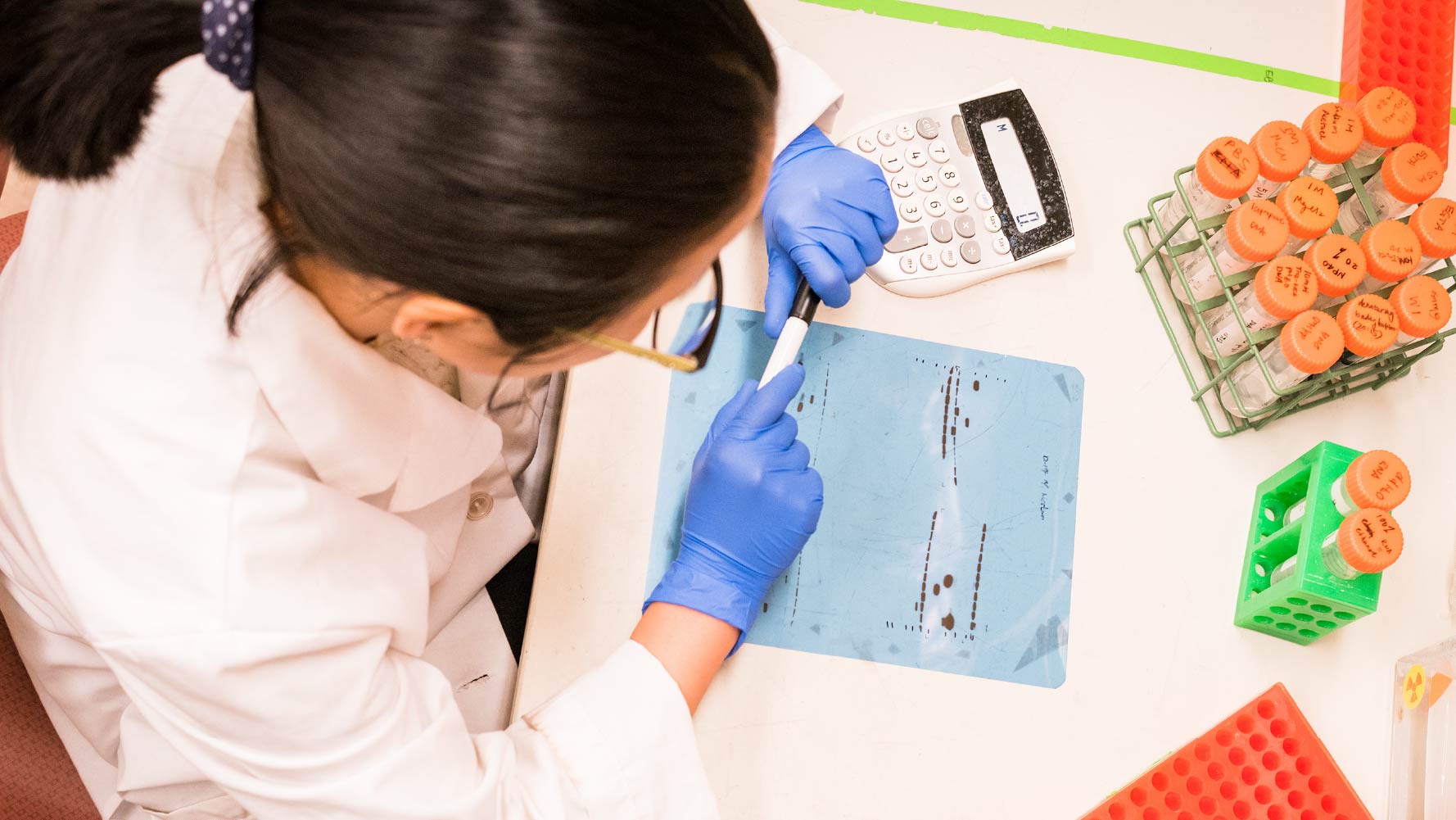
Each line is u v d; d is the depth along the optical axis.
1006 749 0.79
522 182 0.38
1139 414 0.88
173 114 0.54
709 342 0.71
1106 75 0.96
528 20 0.37
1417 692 0.81
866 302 0.88
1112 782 0.80
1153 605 0.84
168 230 0.53
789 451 0.80
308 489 0.58
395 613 0.62
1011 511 0.84
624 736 0.69
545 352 0.49
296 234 0.47
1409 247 0.77
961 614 0.82
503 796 0.64
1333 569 0.75
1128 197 0.93
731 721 0.78
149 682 0.54
